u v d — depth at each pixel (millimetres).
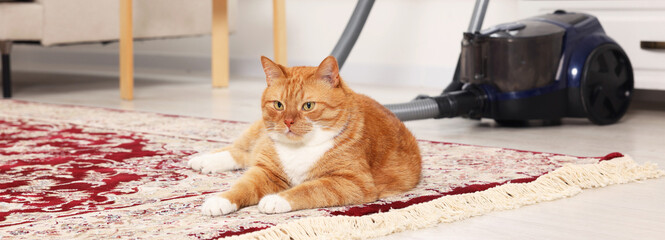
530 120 2391
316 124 1210
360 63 3742
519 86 2211
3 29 2982
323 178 1220
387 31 3631
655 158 1747
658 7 2426
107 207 1243
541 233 1110
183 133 2127
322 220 1089
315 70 1227
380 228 1097
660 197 1341
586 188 1406
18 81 3932
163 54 4621
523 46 2184
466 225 1149
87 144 1936
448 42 3426
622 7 2500
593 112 2264
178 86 3621
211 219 1136
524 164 1617
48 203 1278
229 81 3895
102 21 3246
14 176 1522
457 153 1772
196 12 3666
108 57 4887
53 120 2410
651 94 2910
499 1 3227
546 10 2695
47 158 1733
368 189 1229
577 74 2230
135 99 3070
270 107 1223
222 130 2182
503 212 1231
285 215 1147
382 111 1397
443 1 3418
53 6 3051
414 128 2266
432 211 1185
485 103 2234
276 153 1261
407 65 3578
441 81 3459
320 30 3877
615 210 1247
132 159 1715
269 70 1232
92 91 3418
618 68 2338
